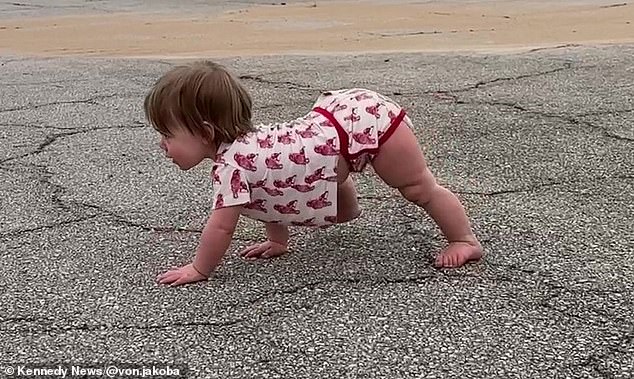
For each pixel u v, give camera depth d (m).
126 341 1.24
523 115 2.55
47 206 1.84
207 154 1.44
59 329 1.28
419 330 1.25
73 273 1.48
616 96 2.76
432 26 4.98
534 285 1.38
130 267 1.51
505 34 4.54
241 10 6.29
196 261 1.43
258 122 2.54
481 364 1.15
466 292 1.36
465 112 2.61
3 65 3.83
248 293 1.38
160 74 3.46
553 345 1.20
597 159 2.08
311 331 1.25
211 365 1.17
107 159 2.19
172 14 6.12
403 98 2.83
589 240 1.56
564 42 4.11
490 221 1.67
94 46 4.51
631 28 4.64
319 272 1.46
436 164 2.07
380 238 1.60
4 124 2.61
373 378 1.13
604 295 1.34
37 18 6.03
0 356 1.21
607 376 1.12
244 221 1.71
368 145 1.42
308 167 1.41
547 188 1.87
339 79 3.20
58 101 2.95
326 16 5.68
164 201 1.86
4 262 1.53
